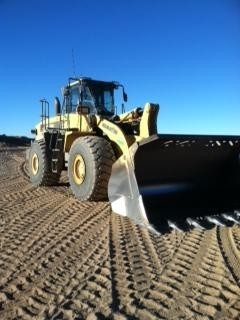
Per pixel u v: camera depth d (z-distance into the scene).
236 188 7.05
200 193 6.73
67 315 3.41
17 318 3.38
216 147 6.65
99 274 4.25
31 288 3.95
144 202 6.16
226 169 7.03
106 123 7.95
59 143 9.40
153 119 7.33
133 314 3.41
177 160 6.50
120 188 6.20
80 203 7.90
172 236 5.51
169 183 6.54
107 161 7.57
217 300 3.64
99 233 5.77
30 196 8.91
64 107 9.65
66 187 10.09
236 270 4.30
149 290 3.85
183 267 4.42
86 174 7.76
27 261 4.68
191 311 3.45
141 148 6.04
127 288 3.90
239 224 5.98
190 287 3.91
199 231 5.69
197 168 6.77
